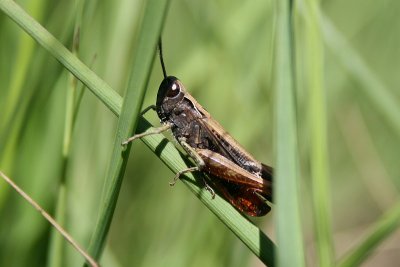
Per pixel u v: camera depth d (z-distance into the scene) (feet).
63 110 0.50
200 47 0.55
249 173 0.48
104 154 0.53
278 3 0.40
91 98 0.53
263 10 0.55
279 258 0.40
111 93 0.43
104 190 0.43
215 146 0.50
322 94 0.43
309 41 0.43
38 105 0.50
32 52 0.48
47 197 0.51
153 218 0.55
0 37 0.50
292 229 0.40
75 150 0.52
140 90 0.42
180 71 0.55
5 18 0.50
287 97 0.40
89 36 0.52
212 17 0.54
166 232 0.54
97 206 0.53
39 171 0.51
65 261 0.52
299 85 0.53
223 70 0.54
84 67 0.43
